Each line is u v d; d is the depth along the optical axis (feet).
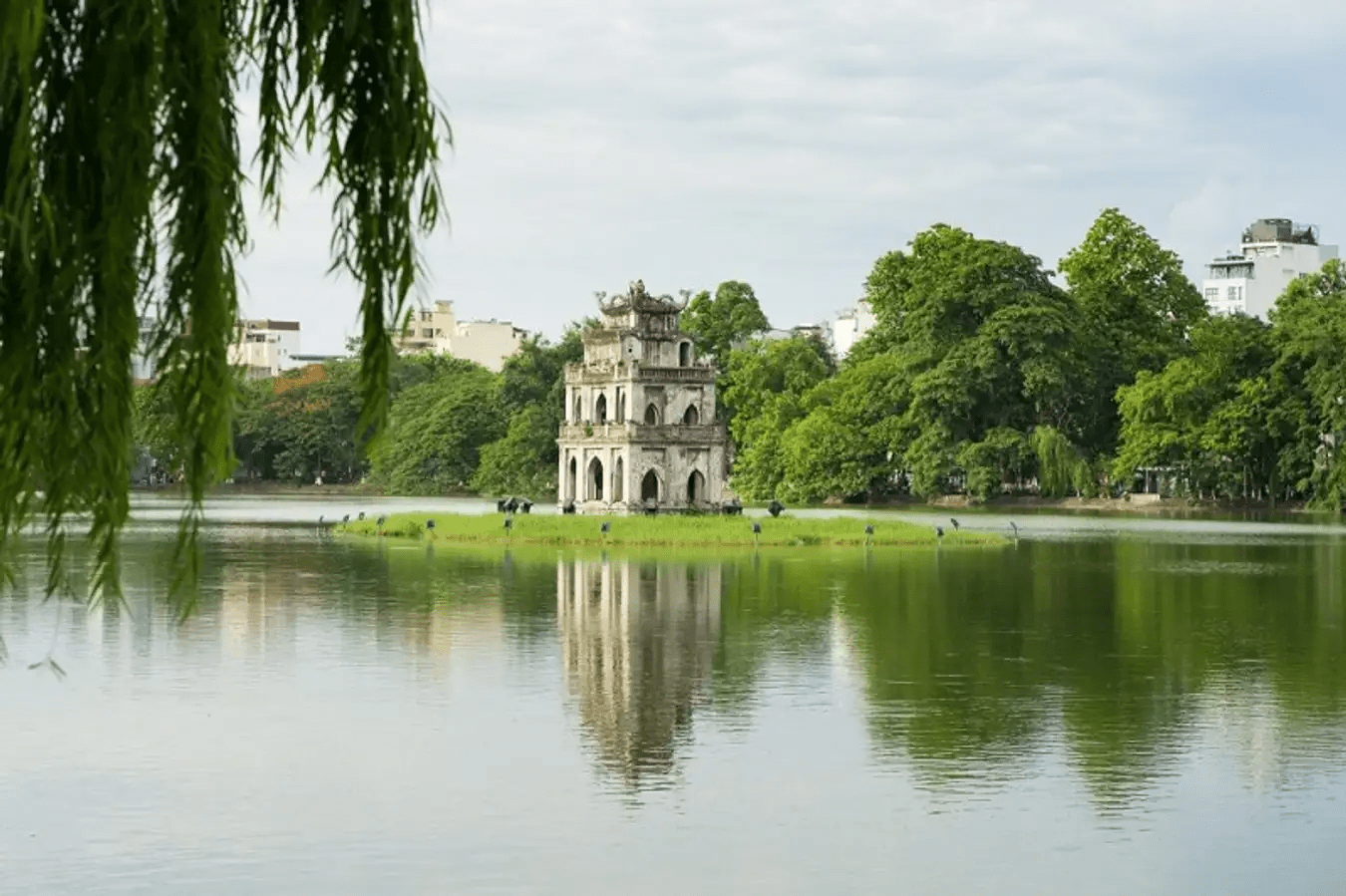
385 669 167.53
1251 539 424.05
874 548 374.63
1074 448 613.11
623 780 117.08
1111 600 248.93
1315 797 112.37
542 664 172.65
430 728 135.64
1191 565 324.39
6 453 32.78
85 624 199.93
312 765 120.98
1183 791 114.21
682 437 455.63
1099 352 650.84
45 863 95.50
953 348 629.10
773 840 101.55
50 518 33.12
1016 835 102.78
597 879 93.25
